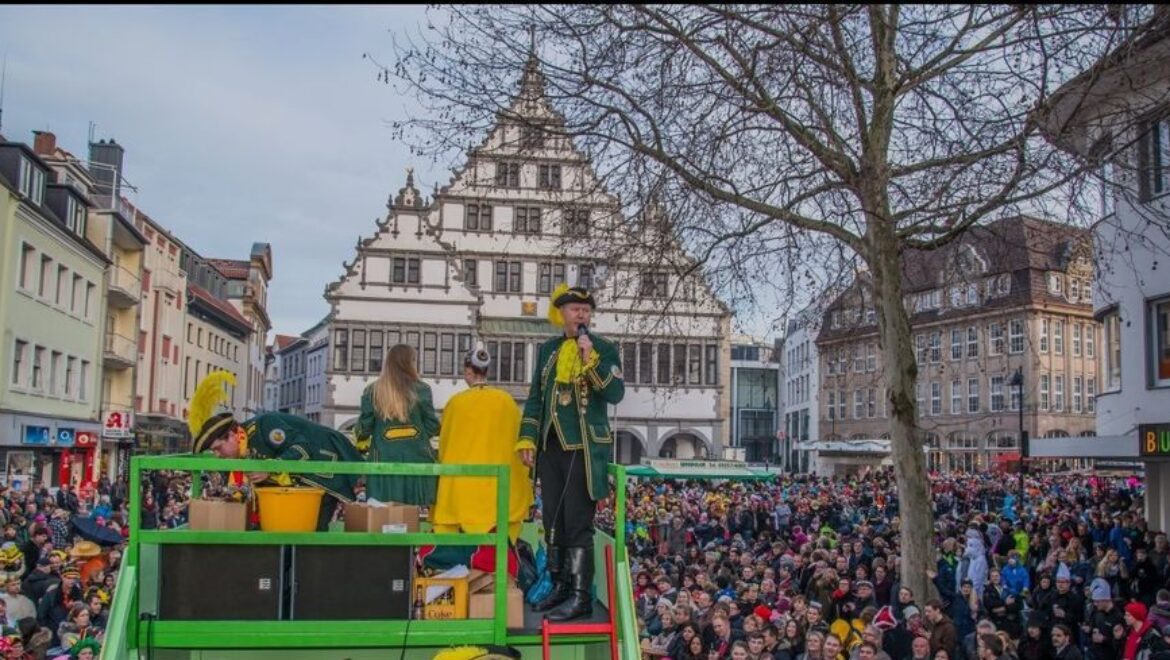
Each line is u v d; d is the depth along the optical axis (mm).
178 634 3965
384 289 54969
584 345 4816
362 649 4129
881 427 69312
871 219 13375
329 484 4859
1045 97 11500
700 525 22562
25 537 14703
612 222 14492
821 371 77688
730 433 92625
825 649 10141
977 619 12164
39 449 31797
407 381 5641
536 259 56125
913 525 13477
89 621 10781
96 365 36844
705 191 13578
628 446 59375
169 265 48312
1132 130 13586
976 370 60906
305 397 87125
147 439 43469
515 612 4379
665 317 15391
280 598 4051
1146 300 18516
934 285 18047
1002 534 17812
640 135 13570
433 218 56000
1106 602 11281
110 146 46062
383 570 4148
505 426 5227
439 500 5168
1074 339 59656
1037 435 57156
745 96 12484
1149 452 17391
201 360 55281
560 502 4887
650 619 12898
